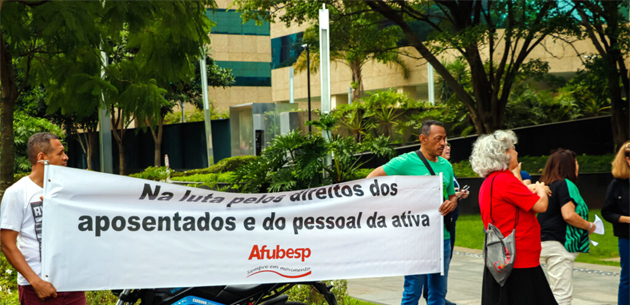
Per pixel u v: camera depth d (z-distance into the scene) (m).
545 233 5.77
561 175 5.75
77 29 8.12
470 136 22.97
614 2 18.05
